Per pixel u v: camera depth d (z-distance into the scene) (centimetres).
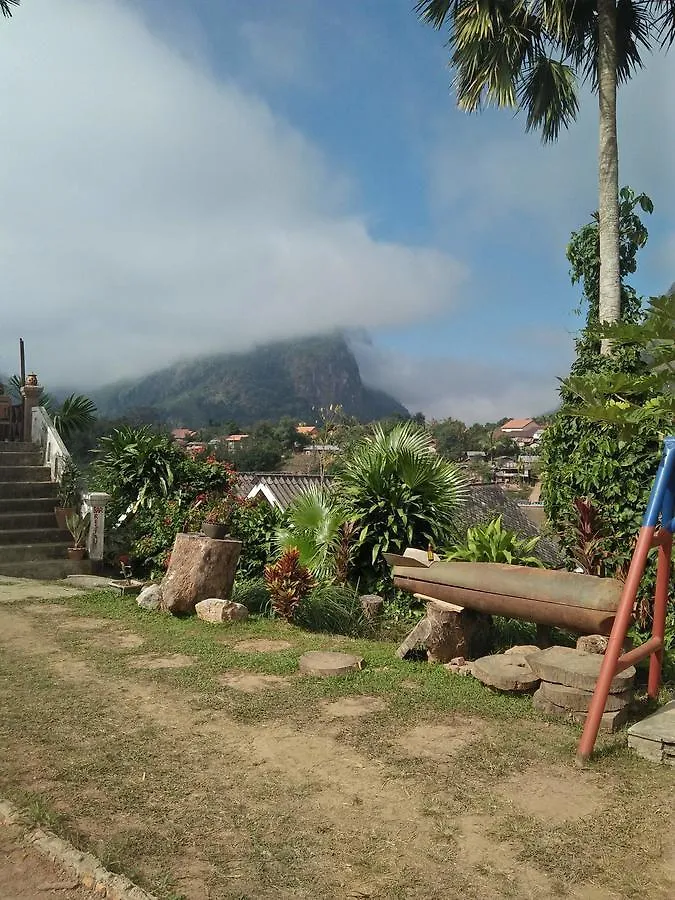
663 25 1012
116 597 915
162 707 498
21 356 1539
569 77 1111
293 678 576
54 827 324
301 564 952
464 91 1097
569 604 566
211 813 343
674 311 501
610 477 752
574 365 864
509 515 1911
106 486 1197
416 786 378
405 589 695
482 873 296
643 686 586
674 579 682
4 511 1155
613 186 987
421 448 1022
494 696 534
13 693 520
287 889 282
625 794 373
